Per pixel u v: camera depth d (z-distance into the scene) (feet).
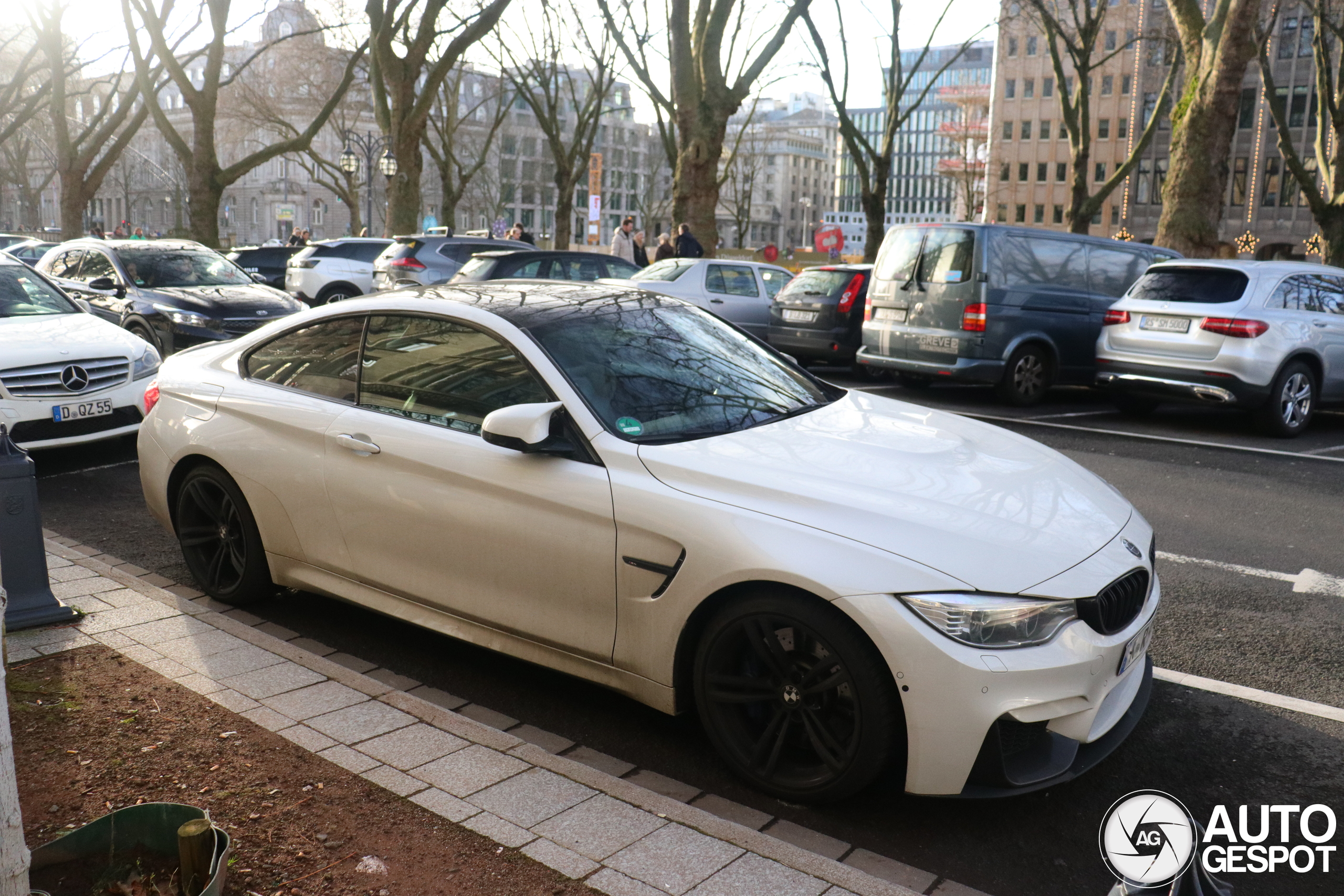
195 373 16.28
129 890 7.92
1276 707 13.16
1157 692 13.55
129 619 14.52
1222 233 226.17
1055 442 31.01
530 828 9.43
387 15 80.38
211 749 10.80
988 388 44.70
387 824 9.45
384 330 14.21
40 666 12.87
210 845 7.67
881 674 9.87
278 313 42.19
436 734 11.21
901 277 39.78
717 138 69.56
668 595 10.94
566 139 306.96
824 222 510.99
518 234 85.15
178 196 244.01
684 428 12.26
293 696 12.12
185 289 42.73
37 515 14.30
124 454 28.02
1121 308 34.76
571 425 11.94
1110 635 10.39
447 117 138.72
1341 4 81.92
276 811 9.62
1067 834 10.32
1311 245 178.40
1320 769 11.62
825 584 9.91
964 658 9.53
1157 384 33.50
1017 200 269.64
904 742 10.02
